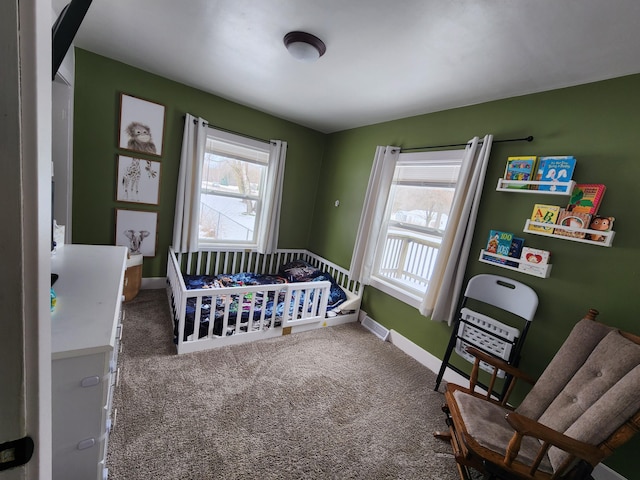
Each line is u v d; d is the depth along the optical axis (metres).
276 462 1.42
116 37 2.09
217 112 3.16
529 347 1.87
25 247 0.38
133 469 1.28
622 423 1.07
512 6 1.21
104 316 0.98
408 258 3.09
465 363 2.22
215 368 2.05
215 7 1.55
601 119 1.61
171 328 2.46
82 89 2.51
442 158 2.46
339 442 1.60
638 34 1.25
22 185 0.37
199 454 1.40
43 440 0.45
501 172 2.06
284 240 4.03
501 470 1.24
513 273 1.96
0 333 0.38
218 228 3.50
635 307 1.46
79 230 2.72
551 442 1.08
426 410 1.95
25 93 0.35
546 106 1.85
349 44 1.69
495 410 1.52
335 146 3.80
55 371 0.79
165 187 3.06
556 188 1.71
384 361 2.48
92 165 2.68
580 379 1.33
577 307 1.67
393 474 1.46
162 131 2.91
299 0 1.38
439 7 1.29
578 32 1.30
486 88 1.99
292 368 2.19
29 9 0.34
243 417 1.66
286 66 2.12
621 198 1.52
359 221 3.35
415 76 1.98
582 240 1.60
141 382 1.80
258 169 3.61
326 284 2.81
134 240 3.00
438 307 2.23
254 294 2.40
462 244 2.20
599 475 1.50
